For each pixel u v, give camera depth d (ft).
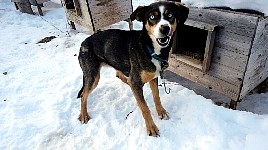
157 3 2.98
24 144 3.30
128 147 3.14
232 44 3.34
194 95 3.74
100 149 3.14
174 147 3.04
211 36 3.43
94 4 5.91
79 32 7.12
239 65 3.37
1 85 4.64
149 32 2.97
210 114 3.33
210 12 3.42
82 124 3.59
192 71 4.09
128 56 3.25
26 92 4.41
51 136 3.39
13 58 5.77
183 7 3.13
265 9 3.04
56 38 6.72
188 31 4.51
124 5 6.53
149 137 3.22
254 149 2.83
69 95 4.19
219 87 3.82
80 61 3.59
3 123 3.64
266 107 3.91
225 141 2.98
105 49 3.44
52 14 8.52
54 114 3.74
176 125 3.35
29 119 3.70
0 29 7.57
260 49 3.37
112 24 6.61
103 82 4.48
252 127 3.15
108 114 3.71
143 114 3.24
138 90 3.23
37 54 5.93
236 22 3.17
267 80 4.17
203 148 2.93
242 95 3.64
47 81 4.73
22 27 7.68
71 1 7.01
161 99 3.86
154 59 3.06
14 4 9.30
